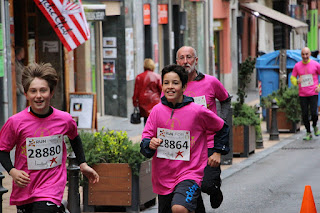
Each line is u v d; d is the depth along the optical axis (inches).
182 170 335.0
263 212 464.4
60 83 898.1
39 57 893.2
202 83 418.9
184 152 334.0
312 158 705.6
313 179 585.3
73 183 441.4
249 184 565.6
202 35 1499.8
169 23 1299.2
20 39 858.1
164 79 336.8
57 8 719.1
